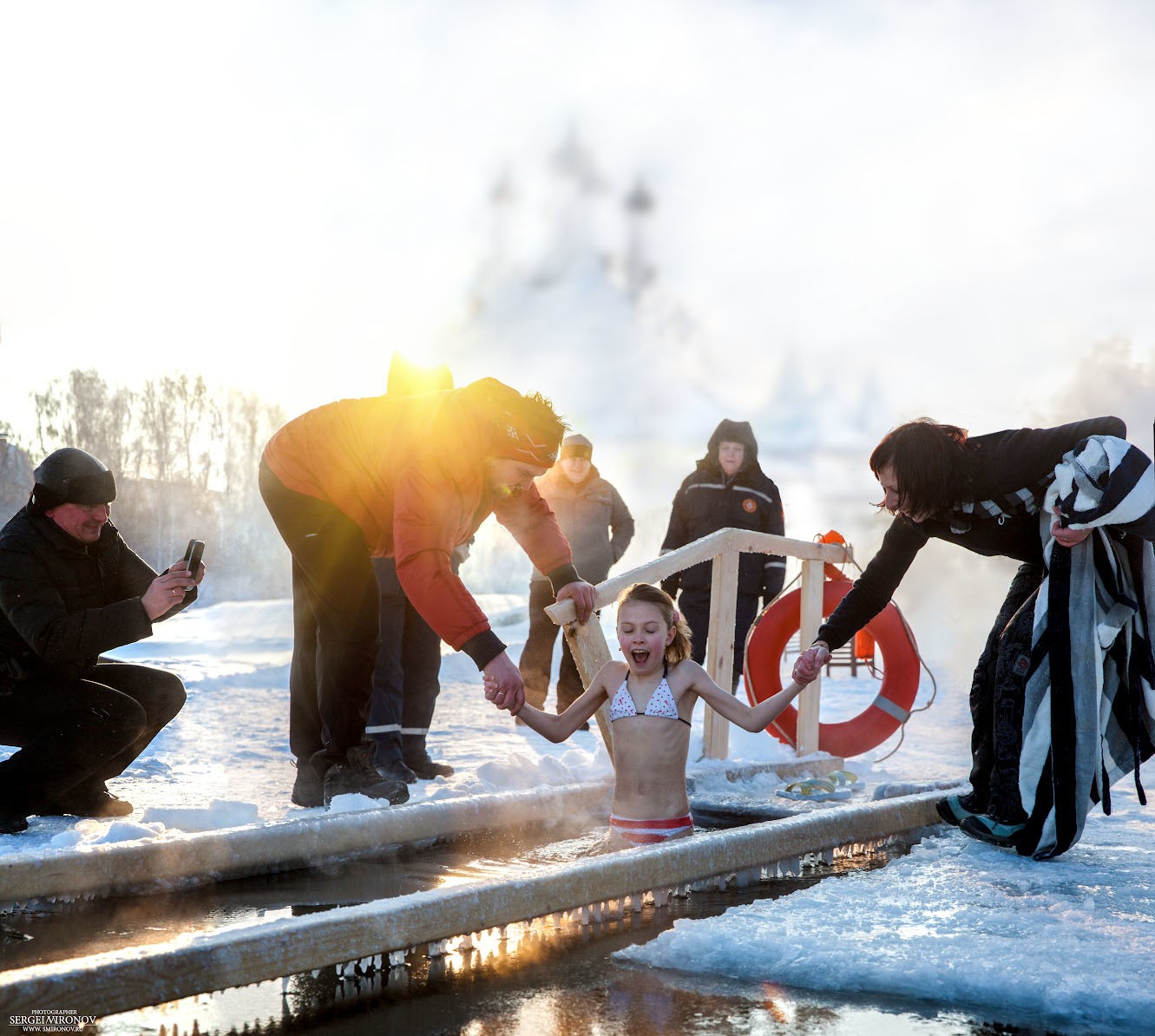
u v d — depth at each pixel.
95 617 3.70
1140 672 3.32
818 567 5.88
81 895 2.67
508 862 3.24
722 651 5.30
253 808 3.66
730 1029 1.89
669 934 2.32
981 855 3.28
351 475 3.97
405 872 3.08
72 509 3.86
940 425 3.36
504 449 3.60
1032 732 3.29
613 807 3.64
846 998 2.06
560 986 2.11
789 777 5.16
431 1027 1.89
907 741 7.38
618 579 4.33
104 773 3.97
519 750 6.48
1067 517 3.16
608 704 3.80
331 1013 1.96
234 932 1.98
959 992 2.05
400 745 5.03
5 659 3.80
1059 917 2.53
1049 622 3.27
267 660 12.55
